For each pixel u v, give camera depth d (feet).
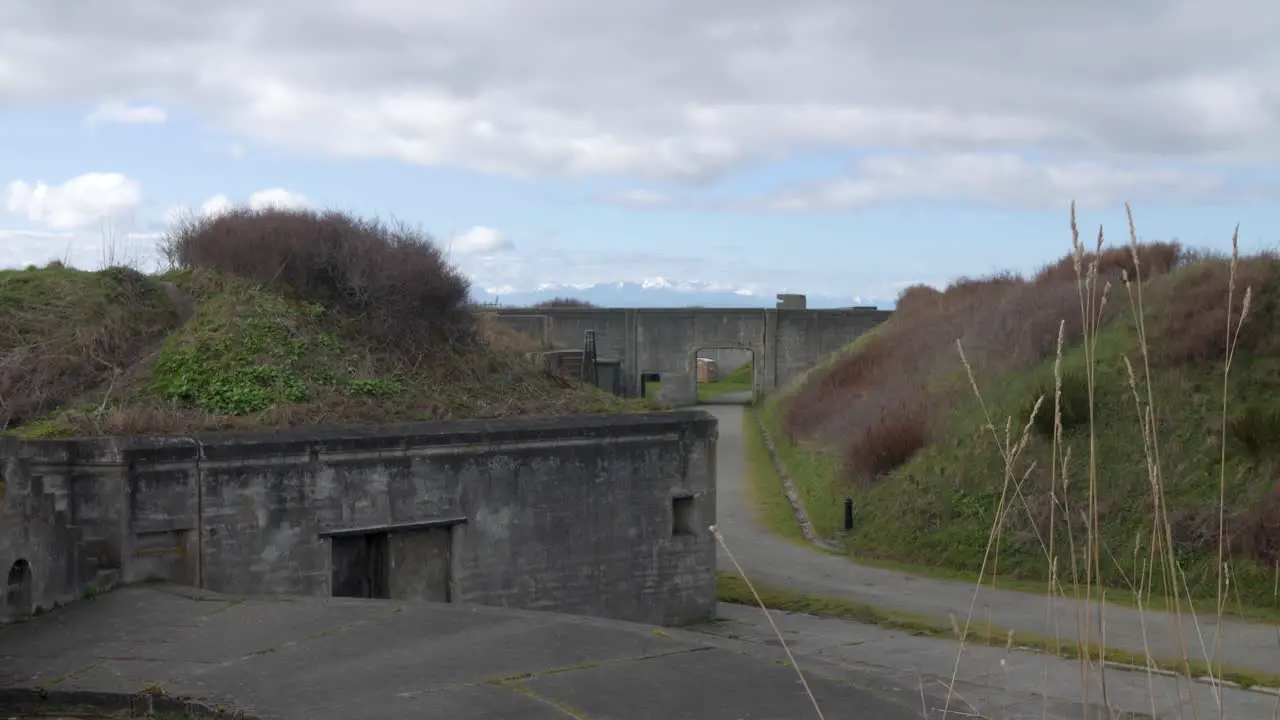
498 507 48.91
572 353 126.52
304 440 43.83
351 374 51.34
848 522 79.05
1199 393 72.18
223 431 43.70
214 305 53.26
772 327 164.86
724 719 25.62
